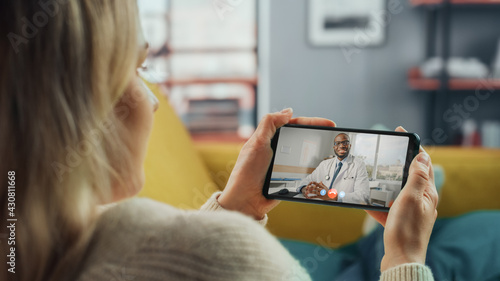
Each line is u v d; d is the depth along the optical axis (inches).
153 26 136.6
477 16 133.3
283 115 22.9
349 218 53.0
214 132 139.9
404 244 17.0
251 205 22.5
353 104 139.1
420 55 135.5
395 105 138.1
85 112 11.3
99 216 12.3
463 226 46.9
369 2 134.7
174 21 137.2
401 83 137.2
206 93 138.9
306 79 138.8
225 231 11.7
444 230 47.7
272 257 12.1
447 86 125.6
